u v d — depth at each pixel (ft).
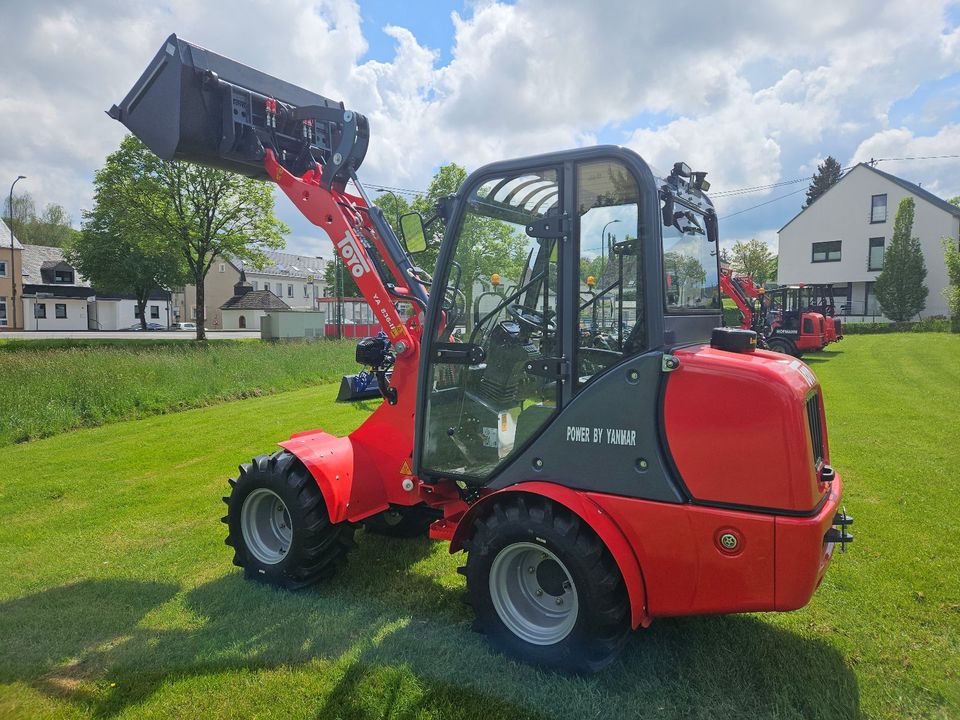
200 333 87.15
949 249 89.66
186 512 17.74
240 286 184.85
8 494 19.63
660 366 8.47
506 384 10.33
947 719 8.30
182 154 13.26
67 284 177.47
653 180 8.80
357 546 13.12
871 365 48.91
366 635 10.49
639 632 10.37
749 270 188.14
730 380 8.08
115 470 22.62
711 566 8.15
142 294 156.35
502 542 9.38
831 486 9.62
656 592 8.57
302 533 11.64
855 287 115.03
